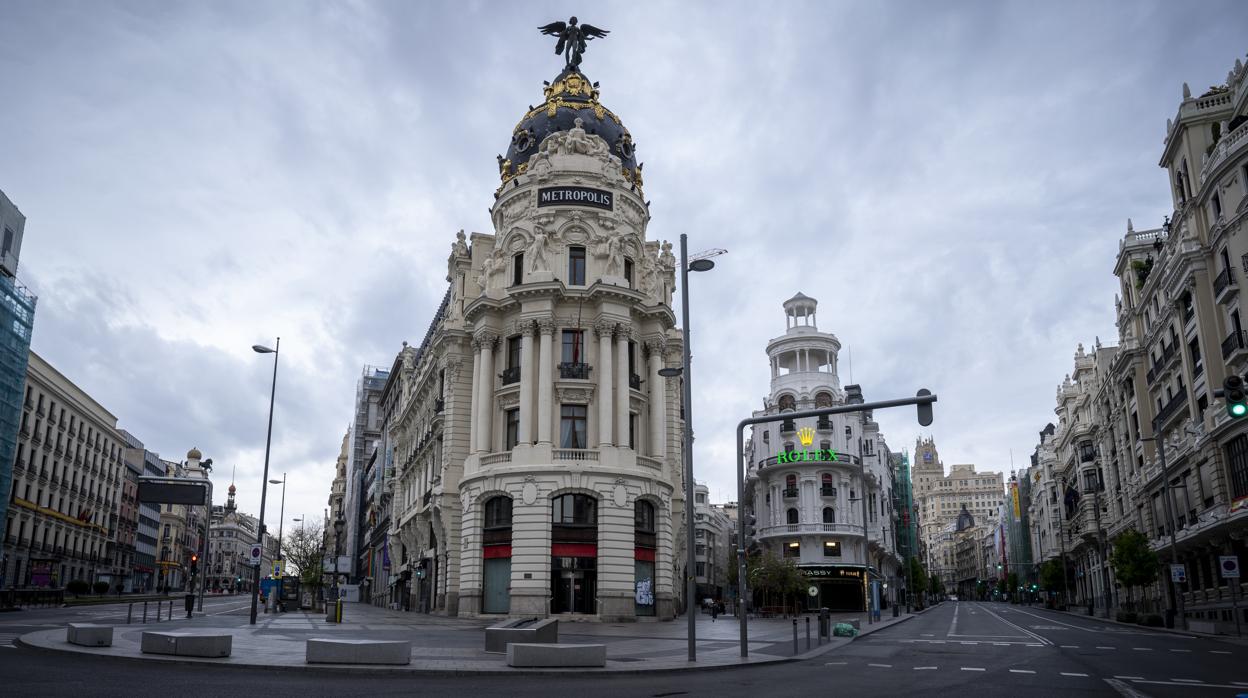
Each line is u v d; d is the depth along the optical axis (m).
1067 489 100.12
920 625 51.84
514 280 51.69
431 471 59.91
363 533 125.50
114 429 107.31
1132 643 32.38
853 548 94.94
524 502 46.00
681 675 19.52
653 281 53.25
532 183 52.53
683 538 55.88
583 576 45.91
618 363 49.41
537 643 20.83
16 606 53.97
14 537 78.19
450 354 54.38
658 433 50.75
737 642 30.84
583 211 51.66
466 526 48.69
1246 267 40.41
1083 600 98.31
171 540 157.62
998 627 47.91
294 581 65.19
